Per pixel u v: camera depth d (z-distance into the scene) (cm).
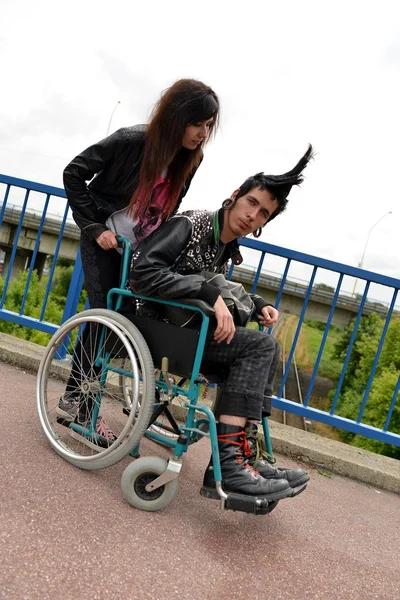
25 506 156
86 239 218
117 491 185
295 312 2748
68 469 191
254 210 189
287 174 188
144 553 149
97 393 209
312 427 2850
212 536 173
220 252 200
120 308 202
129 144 204
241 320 191
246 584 148
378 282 306
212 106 195
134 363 179
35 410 247
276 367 195
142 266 179
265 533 187
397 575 181
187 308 178
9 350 327
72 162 204
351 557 186
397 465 305
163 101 195
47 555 134
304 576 162
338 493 259
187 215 193
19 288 2842
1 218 354
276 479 178
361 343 3275
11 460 186
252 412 179
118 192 213
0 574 121
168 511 182
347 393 3181
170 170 211
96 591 125
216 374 203
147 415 178
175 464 172
